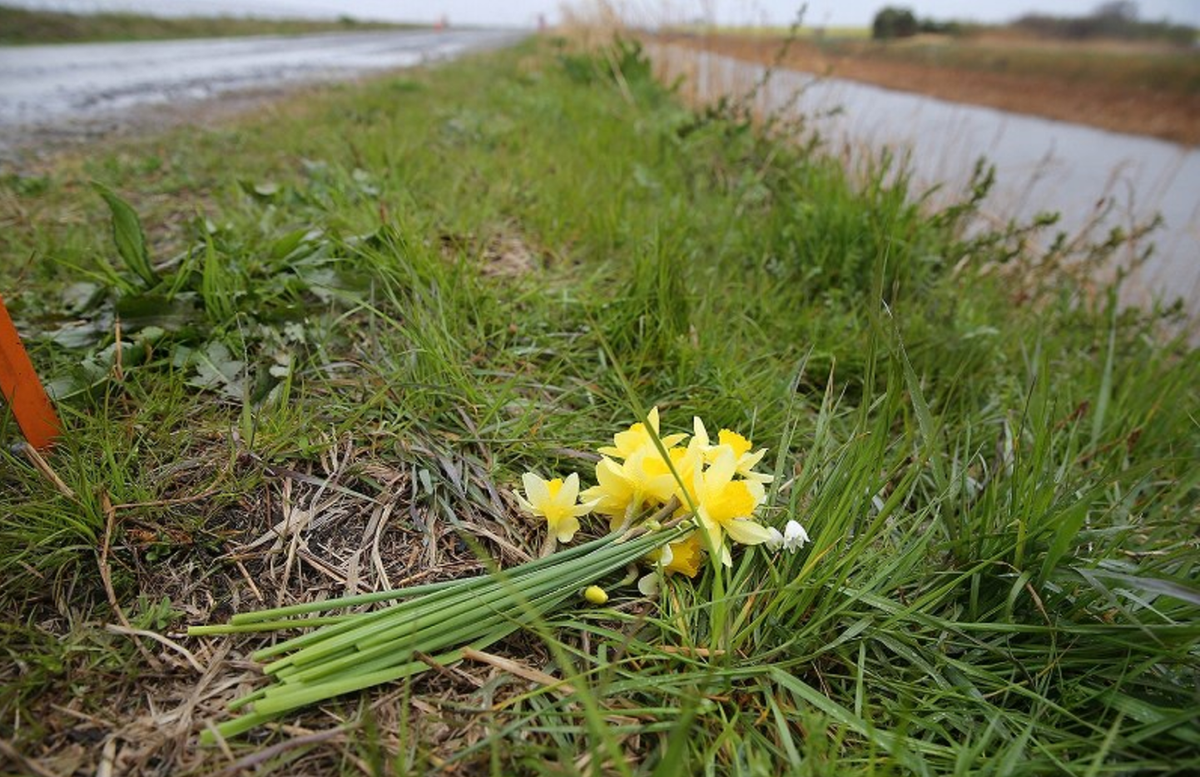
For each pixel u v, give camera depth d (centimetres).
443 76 819
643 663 99
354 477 129
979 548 113
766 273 236
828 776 80
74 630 96
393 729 88
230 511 118
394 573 112
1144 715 90
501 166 325
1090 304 265
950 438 159
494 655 97
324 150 353
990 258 253
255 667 94
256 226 210
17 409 115
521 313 188
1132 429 173
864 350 183
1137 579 94
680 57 610
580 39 888
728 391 157
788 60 462
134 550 107
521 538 120
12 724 84
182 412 135
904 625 106
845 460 114
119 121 471
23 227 236
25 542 106
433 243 196
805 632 100
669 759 70
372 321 162
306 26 2898
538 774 83
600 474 116
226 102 584
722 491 106
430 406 145
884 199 240
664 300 181
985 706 94
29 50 1081
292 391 147
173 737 84
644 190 304
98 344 146
